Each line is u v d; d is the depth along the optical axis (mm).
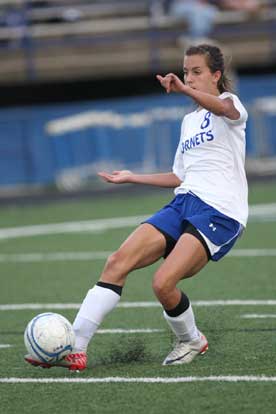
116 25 78000
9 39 75625
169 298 20516
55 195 63969
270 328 25266
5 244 44812
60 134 67000
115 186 67062
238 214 20672
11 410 18109
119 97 80625
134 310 28750
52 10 77812
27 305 30422
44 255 41156
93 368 21141
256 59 79562
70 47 76875
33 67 76125
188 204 20719
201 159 20875
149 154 68562
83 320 20625
